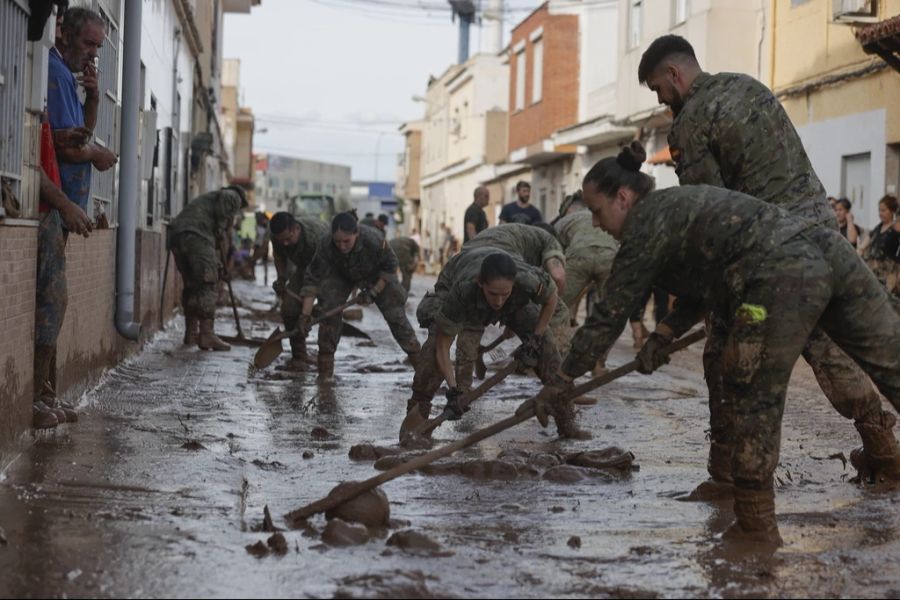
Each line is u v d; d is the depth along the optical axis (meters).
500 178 47.72
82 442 7.01
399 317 10.98
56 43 7.65
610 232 5.25
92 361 9.64
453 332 7.43
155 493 5.72
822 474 6.70
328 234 11.13
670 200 5.09
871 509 5.77
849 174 20.14
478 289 7.30
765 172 5.99
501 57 45.50
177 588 4.14
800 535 5.22
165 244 16.89
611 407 9.55
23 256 6.66
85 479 5.95
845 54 20.00
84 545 4.68
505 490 6.14
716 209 5.01
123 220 10.84
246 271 35.34
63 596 4.02
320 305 11.17
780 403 5.02
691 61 6.23
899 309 5.27
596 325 5.24
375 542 4.92
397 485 6.20
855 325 5.20
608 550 4.89
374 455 6.94
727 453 6.00
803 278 4.91
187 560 4.51
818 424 8.65
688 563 4.70
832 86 20.47
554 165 38.50
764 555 4.84
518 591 4.25
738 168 6.04
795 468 6.87
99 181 10.02
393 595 4.09
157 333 15.15
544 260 8.77
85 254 9.21
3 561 4.41
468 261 7.63
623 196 5.15
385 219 25.33
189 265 13.59
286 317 12.13
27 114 6.68
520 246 8.73
